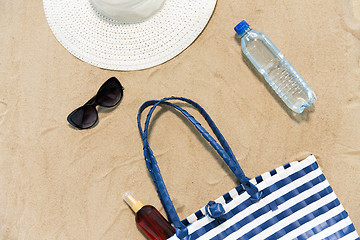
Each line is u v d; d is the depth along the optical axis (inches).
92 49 34.0
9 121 34.4
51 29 34.6
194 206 32.4
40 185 33.4
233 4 34.1
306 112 32.8
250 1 34.1
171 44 33.7
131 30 33.5
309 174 29.7
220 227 28.5
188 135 33.3
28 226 33.1
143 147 30.6
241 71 33.5
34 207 33.2
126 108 33.7
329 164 32.2
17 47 34.9
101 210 32.9
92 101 33.2
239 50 33.7
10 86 34.7
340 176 32.0
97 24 33.7
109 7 31.8
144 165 33.1
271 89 33.1
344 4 33.3
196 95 33.6
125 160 33.3
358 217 31.5
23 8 35.2
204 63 33.7
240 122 33.1
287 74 33.2
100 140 33.6
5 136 34.3
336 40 33.2
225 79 33.5
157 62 33.7
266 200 29.0
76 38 34.2
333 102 32.7
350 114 32.5
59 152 33.7
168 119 33.6
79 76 34.3
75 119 33.1
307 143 32.5
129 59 33.8
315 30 33.4
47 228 33.0
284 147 32.6
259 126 32.9
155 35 33.5
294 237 28.4
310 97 32.4
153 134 33.5
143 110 33.7
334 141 32.4
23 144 34.0
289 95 32.8
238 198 29.0
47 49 34.7
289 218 28.8
